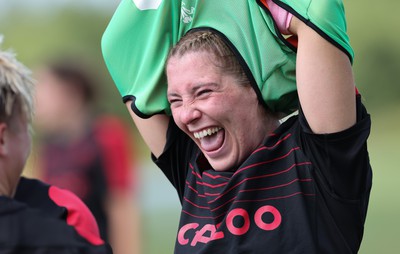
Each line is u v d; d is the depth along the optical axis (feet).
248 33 24.32
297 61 23.67
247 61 24.14
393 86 227.20
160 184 140.05
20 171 21.75
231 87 24.13
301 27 23.59
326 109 23.24
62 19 279.90
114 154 42.93
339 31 23.22
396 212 95.86
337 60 23.15
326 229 23.53
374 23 223.71
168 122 27.25
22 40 268.41
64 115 42.88
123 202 43.32
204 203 25.18
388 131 216.74
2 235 20.59
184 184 27.30
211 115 24.09
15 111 21.36
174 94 24.68
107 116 43.60
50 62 43.75
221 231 23.93
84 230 21.76
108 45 26.86
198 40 24.44
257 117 24.62
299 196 23.58
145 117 26.35
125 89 26.91
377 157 165.99
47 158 42.88
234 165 24.89
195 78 24.13
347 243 23.72
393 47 223.71
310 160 23.80
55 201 22.38
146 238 72.84
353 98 23.38
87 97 43.24
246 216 23.88
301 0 23.41
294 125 24.58
